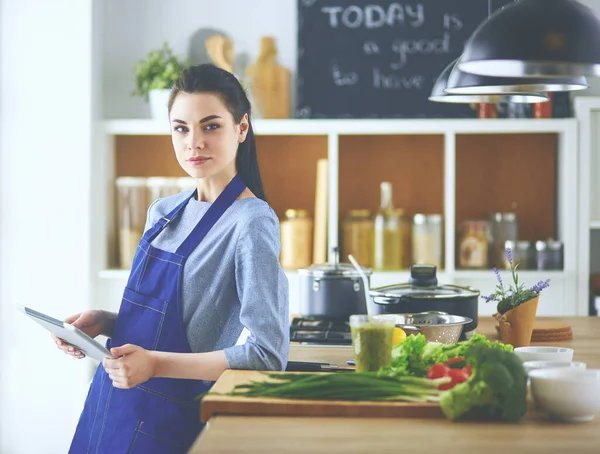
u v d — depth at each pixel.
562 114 4.29
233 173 2.28
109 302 4.25
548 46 1.94
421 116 4.41
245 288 2.06
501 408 1.64
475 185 4.59
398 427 1.62
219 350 2.07
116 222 4.43
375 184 4.61
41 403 4.24
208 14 4.47
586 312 4.22
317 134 4.57
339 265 3.17
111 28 4.47
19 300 4.20
